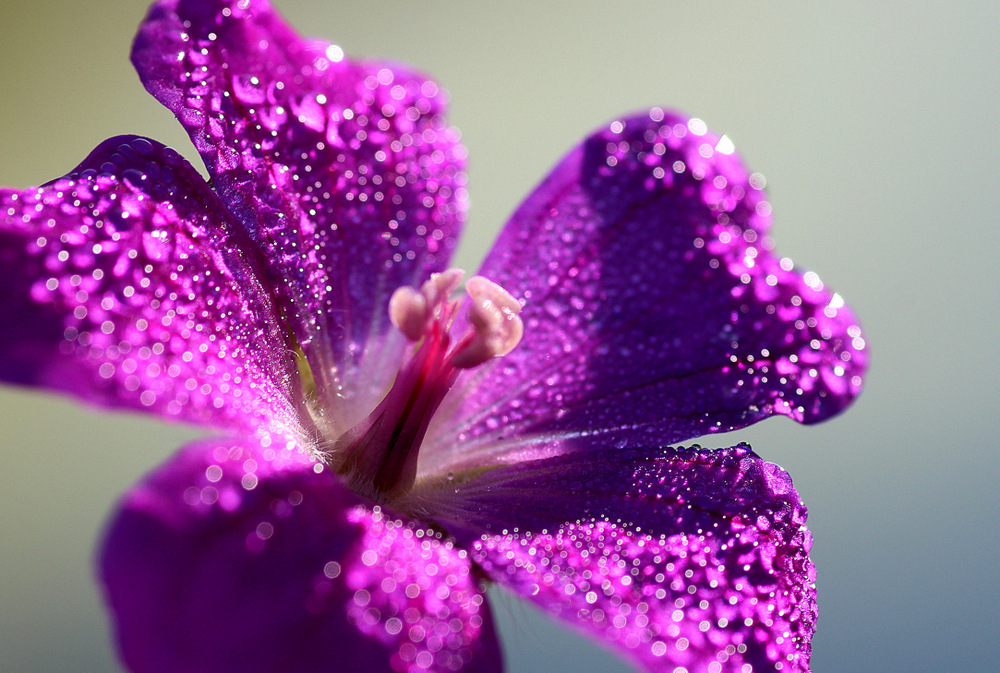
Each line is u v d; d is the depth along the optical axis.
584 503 0.12
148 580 0.11
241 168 0.12
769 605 0.12
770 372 0.12
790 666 0.12
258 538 0.11
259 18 0.12
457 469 0.13
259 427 0.11
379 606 0.11
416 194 0.13
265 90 0.12
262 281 0.12
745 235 0.12
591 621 0.11
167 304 0.11
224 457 0.11
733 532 0.12
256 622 0.11
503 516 0.12
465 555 0.12
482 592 0.11
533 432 0.13
